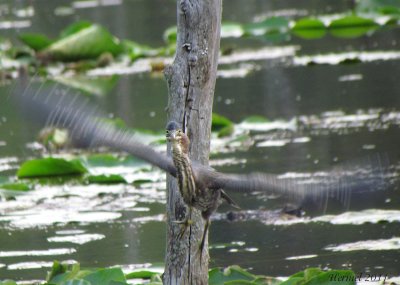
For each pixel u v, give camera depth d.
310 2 30.97
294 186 5.76
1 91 19.52
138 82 21.27
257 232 11.98
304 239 11.54
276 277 10.24
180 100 8.52
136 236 11.98
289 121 16.98
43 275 10.73
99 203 13.45
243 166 14.45
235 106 18.44
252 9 30.56
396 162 13.96
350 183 5.65
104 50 23.30
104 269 9.30
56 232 12.33
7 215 13.06
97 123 6.09
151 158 6.33
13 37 26.69
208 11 8.42
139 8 31.73
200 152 8.57
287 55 22.69
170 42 24.55
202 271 8.80
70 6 33.12
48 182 14.49
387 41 23.03
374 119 16.67
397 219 11.88
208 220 6.98
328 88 19.05
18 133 17.62
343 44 23.22
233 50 23.72
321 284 8.71
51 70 22.62
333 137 15.82
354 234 11.54
